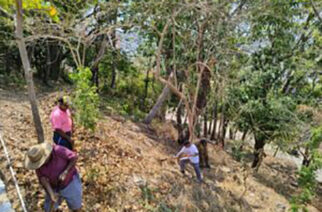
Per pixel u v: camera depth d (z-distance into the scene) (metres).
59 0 7.42
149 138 8.13
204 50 6.59
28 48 10.87
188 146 5.97
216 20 5.85
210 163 8.06
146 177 5.21
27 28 6.15
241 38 8.05
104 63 13.80
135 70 14.18
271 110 8.77
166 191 5.07
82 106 5.29
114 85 15.52
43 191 3.62
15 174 3.66
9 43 9.34
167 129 9.85
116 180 4.58
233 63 7.08
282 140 9.16
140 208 4.24
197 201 5.28
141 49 9.98
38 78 12.65
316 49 9.18
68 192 2.88
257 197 6.52
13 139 4.52
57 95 8.09
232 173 7.77
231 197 6.00
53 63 13.01
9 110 5.88
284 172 10.98
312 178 4.66
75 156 2.88
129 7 6.43
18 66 12.20
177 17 6.36
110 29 6.59
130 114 10.95
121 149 5.90
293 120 8.55
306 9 9.13
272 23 8.47
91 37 6.85
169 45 7.65
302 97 10.04
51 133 5.25
